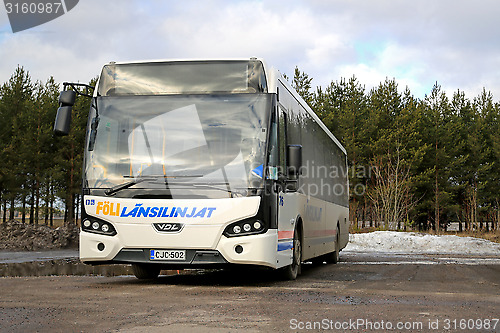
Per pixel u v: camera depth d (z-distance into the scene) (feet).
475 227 192.03
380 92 207.41
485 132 216.74
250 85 33.83
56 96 190.70
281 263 33.94
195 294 28.45
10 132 180.65
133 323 19.67
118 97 34.17
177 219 31.60
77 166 177.88
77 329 18.53
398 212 162.71
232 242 31.35
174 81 34.09
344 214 65.36
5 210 188.85
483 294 29.89
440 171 203.92
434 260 69.46
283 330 18.56
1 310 22.58
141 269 37.32
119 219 32.17
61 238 89.76
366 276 42.60
